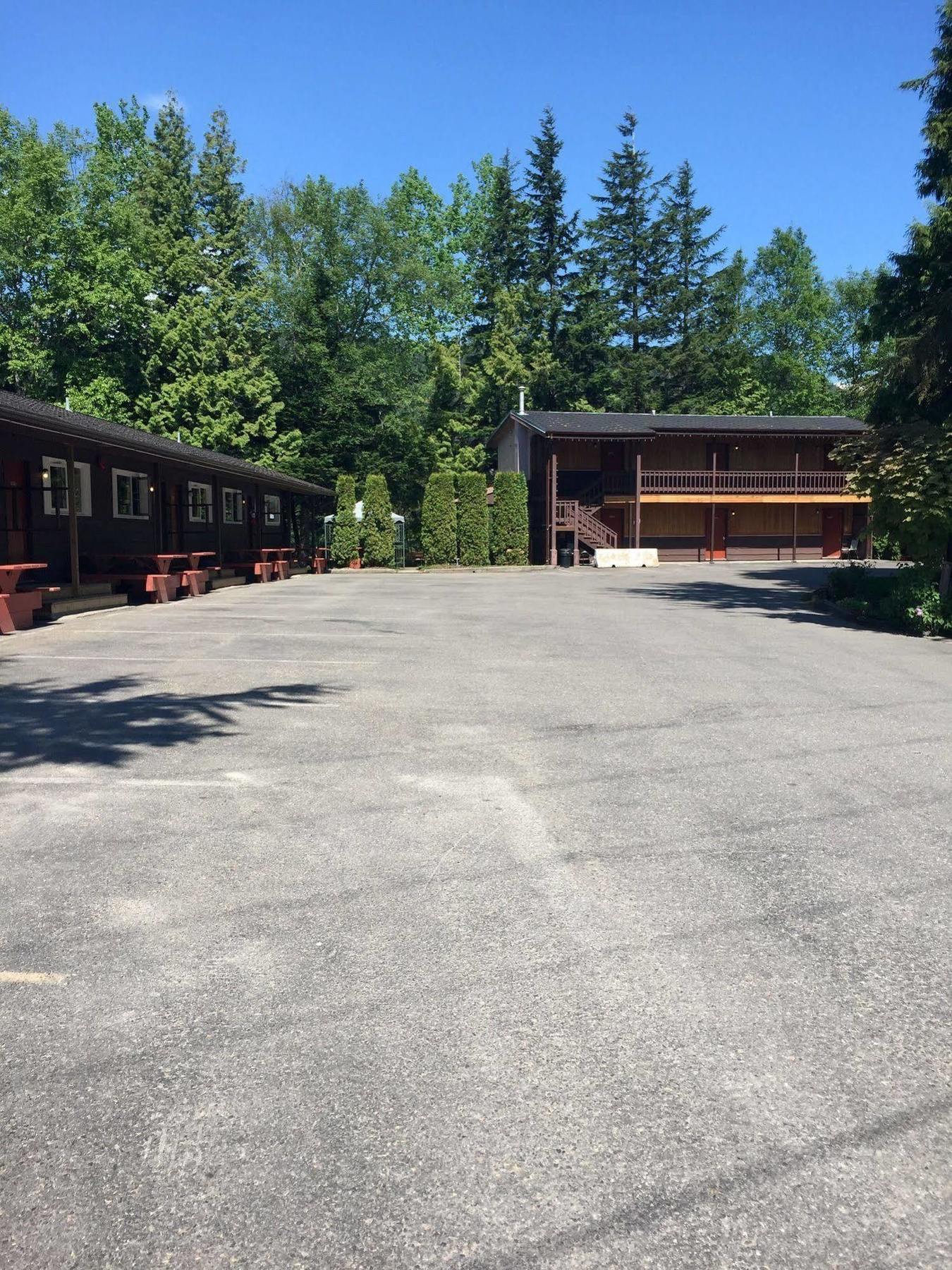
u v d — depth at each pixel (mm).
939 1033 2828
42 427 12320
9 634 12391
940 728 7039
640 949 3352
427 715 7324
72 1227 2051
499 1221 2070
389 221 48656
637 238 56188
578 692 8398
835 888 3928
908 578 14539
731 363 54844
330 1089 2518
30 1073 2582
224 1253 1981
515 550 34969
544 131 53125
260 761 5910
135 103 43031
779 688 8750
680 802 5102
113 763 5824
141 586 19016
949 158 17547
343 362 43688
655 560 34688
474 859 4219
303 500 38969
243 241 43562
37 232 33594
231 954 3287
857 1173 2221
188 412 36562
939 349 16797
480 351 51812
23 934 3434
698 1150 2293
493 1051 2699
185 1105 2451
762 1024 2861
